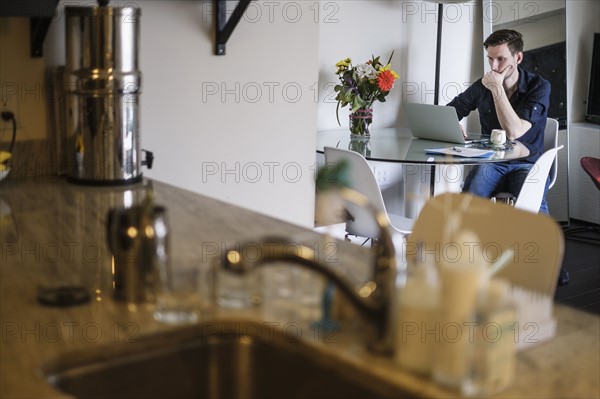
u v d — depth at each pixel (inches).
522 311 58.3
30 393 44.3
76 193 93.5
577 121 238.5
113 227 60.2
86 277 64.7
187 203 90.4
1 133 97.3
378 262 50.4
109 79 93.7
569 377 47.8
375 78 177.2
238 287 58.6
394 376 46.5
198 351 54.8
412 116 181.8
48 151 101.0
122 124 95.9
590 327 56.0
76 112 95.1
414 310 46.5
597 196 228.7
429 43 215.5
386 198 214.1
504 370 45.6
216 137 117.3
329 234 75.4
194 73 113.4
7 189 94.5
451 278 44.3
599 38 229.0
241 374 55.3
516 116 183.2
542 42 225.8
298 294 58.8
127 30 93.8
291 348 52.4
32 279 64.1
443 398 43.9
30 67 97.9
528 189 154.8
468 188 186.4
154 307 58.2
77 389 50.5
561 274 182.4
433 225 74.8
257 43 118.9
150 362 53.1
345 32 198.2
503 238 70.2
